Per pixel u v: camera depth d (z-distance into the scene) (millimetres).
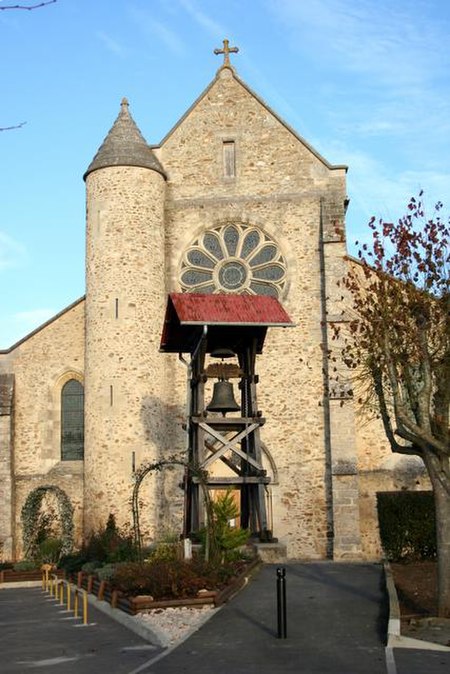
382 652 9836
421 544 18594
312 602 13250
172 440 24453
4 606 16656
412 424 12711
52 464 25312
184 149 26500
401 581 15547
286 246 25500
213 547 15445
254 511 18750
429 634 10836
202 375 18359
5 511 24406
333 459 23047
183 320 17250
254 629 11297
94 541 21016
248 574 15750
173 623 11922
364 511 23578
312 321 24812
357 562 21453
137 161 25297
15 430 25500
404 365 14000
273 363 24625
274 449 24078
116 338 24141
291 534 23531
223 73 26969
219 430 19344
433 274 14227
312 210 25641
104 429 23609
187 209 26125
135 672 9141
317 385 24328
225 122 26562
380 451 23969
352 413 23281
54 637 12172
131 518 22953
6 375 25734
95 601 15680
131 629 12484
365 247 14742
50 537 24016
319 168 25859
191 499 18359
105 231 24922
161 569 13766
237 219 25875
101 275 24688
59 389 25844
